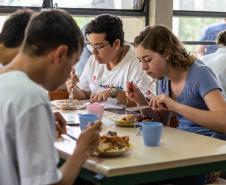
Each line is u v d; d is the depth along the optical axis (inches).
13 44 78.4
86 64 140.3
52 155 56.4
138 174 68.7
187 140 85.9
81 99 137.1
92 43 125.1
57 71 61.3
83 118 89.6
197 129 99.3
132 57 128.9
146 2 174.6
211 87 97.2
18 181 57.0
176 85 103.9
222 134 98.0
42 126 55.8
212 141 85.4
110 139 74.5
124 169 67.2
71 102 122.2
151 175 69.9
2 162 56.8
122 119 97.6
